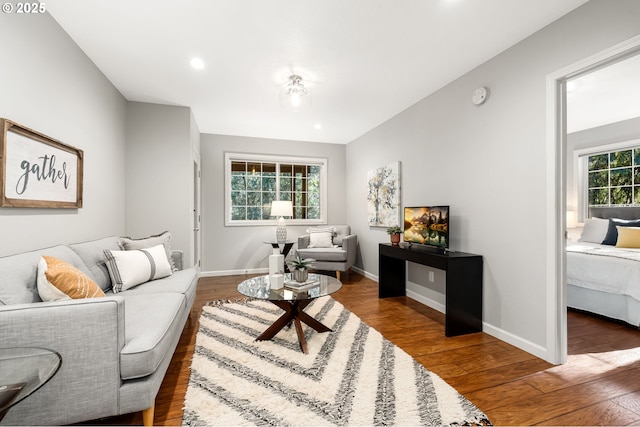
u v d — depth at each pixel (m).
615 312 2.79
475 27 2.12
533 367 1.98
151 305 1.86
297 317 2.41
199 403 1.56
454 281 2.52
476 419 1.45
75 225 2.32
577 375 1.88
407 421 1.43
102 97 2.80
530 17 2.00
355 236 4.85
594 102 3.45
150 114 3.55
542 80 2.11
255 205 5.36
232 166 5.23
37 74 1.86
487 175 2.57
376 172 4.45
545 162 2.10
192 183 3.84
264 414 1.48
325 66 2.69
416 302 3.46
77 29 2.14
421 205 3.46
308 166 5.66
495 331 2.48
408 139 3.72
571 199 4.76
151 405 1.36
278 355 2.10
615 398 1.64
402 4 1.88
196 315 2.96
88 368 1.25
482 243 2.62
